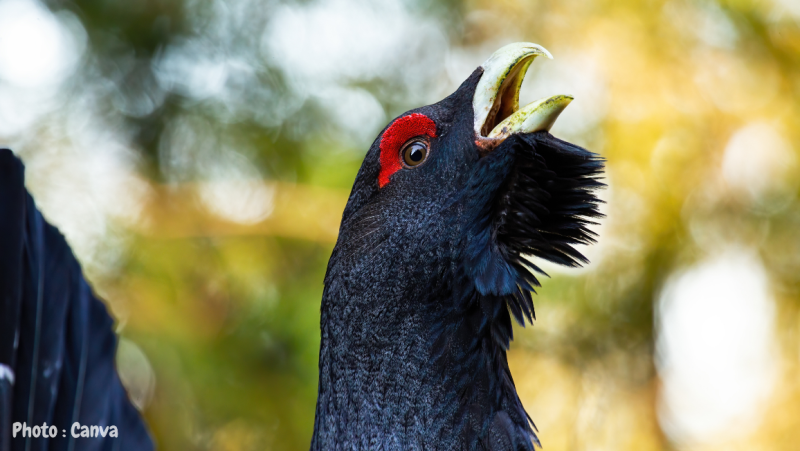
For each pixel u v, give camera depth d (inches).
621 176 529.7
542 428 522.9
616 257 539.8
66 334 229.9
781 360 551.5
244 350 456.1
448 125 176.4
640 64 539.8
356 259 174.4
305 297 460.8
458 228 169.0
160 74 530.6
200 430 441.4
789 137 548.1
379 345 168.4
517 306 173.5
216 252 484.7
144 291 445.7
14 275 219.3
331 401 173.9
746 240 560.1
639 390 551.5
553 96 171.2
